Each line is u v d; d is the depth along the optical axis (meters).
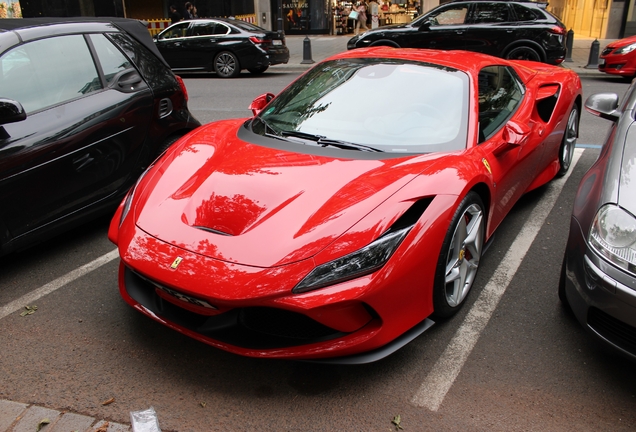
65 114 3.58
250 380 2.47
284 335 2.39
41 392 2.38
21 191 3.31
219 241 2.36
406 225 2.44
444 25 11.49
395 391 2.40
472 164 2.83
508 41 11.10
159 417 2.25
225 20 12.65
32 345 2.71
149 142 4.19
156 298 2.61
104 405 2.31
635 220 2.27
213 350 2.68
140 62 4.28
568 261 2.60
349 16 20.92
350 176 2.66
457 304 2.88
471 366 2.56
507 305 3.06
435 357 2.63
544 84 4.47
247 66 12.48
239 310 2.33
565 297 2.89
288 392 2.40
